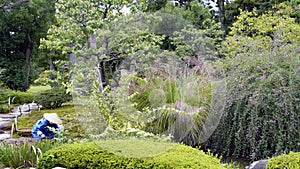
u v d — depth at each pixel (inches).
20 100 413.7
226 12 546.6
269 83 150.9
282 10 328.5
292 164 92.0
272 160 99.2
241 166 145.3
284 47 171.9
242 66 165.8
